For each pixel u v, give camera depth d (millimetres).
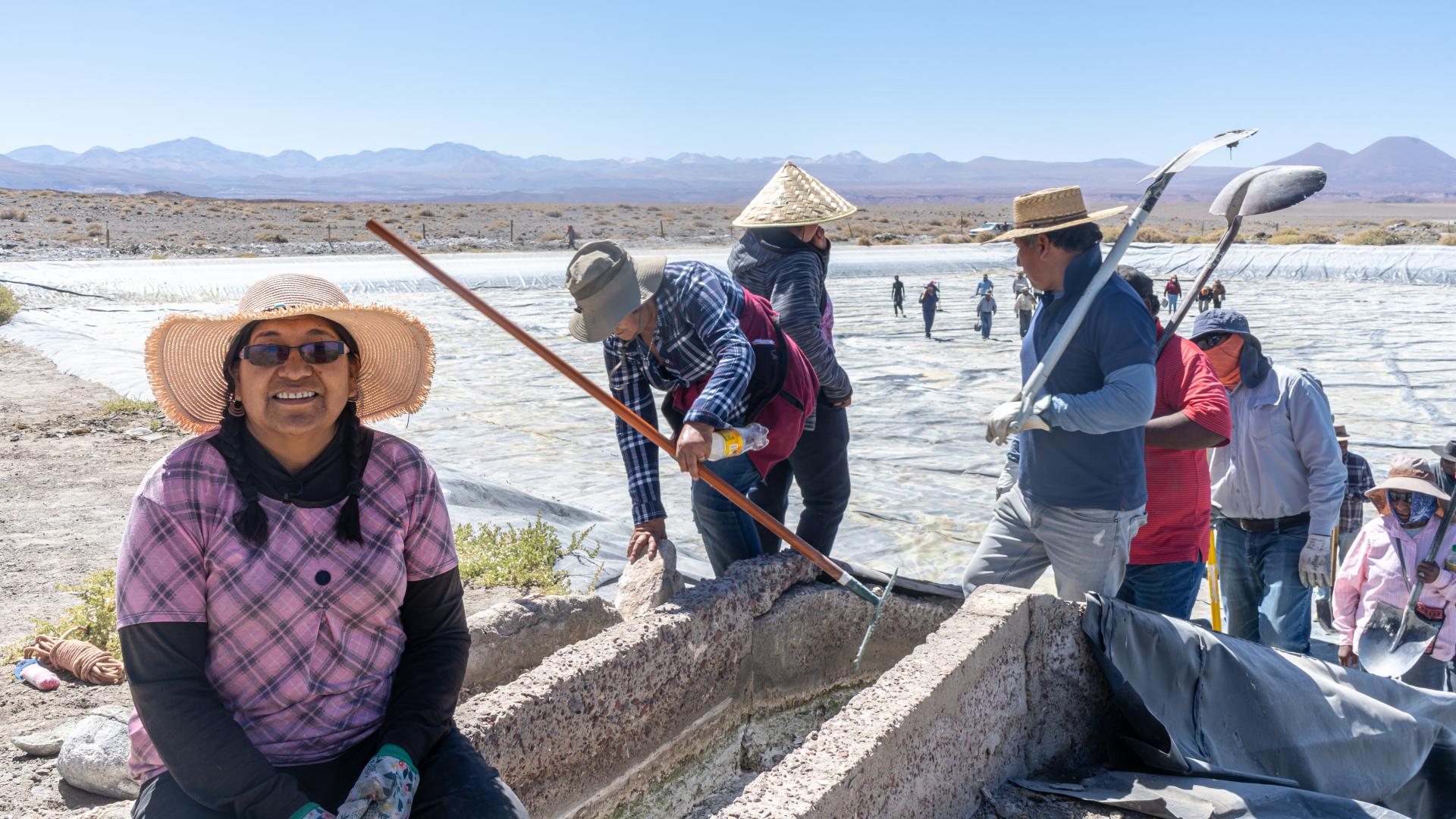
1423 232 81438
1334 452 4996
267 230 70250
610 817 3176
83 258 48031
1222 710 3645
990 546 4293
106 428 11352
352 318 2184
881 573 4301
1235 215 4258
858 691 4301
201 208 92750
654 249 66062
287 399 2055
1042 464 3928
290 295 2141
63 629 5203
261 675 2111
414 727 2160
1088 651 3627
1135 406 3574
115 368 15516
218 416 2293
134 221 73500
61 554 6953
